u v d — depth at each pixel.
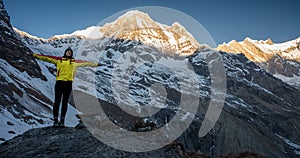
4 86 40.97
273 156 98.38
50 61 8.25
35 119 35.91
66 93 8.38
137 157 6.43
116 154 6.43
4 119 29.48
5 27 68.25
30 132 8.21
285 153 108.94
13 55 61.22
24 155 6.72
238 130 106.06
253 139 104.19
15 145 7.33
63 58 8.33
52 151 6.77
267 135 122.69
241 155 8.66
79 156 6.40
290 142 125.38
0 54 57.72
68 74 8.27
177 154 7.07
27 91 47.09
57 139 7.39
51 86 66.00
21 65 61.38
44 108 45.09
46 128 8.43
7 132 25.50
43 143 7.22
